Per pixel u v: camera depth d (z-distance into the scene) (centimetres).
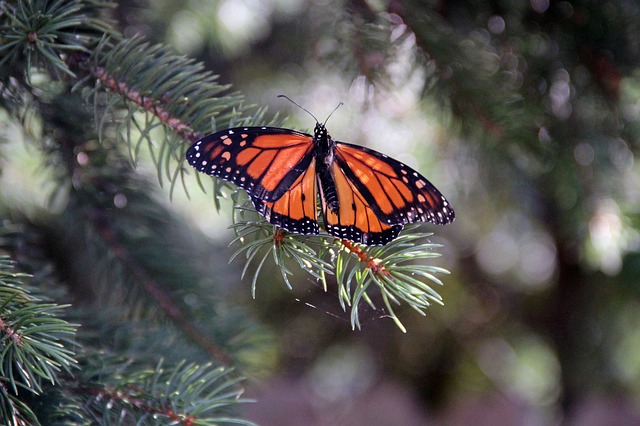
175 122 101
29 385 95
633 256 118
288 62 138
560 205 118
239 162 98
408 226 99
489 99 110
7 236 107
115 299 109
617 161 114
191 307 108
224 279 128
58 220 113
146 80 100
